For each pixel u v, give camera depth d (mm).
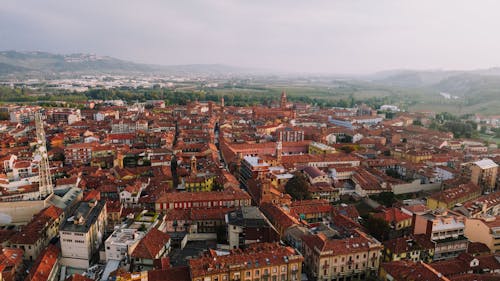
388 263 150000
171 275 138000
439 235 175250
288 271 144500
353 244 155875
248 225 173000
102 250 163500
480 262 156000
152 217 191250
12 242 165625
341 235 171375
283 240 183000
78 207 182500
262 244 156000
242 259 141625
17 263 154375
